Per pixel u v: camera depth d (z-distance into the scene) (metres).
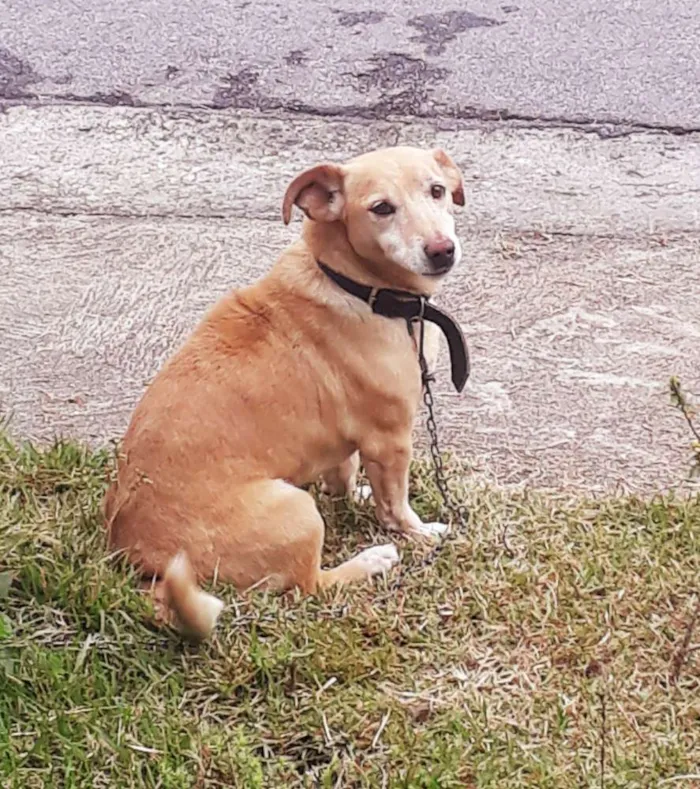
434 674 1.88
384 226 1.96
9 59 3.29
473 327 2.50
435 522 2.12
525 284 2.60
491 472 2.20
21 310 2.56
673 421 2.29
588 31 3.40
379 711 1.82
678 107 3.10
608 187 2.85
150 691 1.83
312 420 2.00
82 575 1.91
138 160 2.95
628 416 2.30
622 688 1.85
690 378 2.38
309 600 1.95
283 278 2.02
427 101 3.12
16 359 2.45
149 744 1.77
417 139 2.99
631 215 2.77
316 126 3.04
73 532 2.00
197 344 2.00
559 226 2.74
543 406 2.33
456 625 1.93
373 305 1.99
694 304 2.54
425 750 1.77
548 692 1.84
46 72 3.24
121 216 2.79
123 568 1.94
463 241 2.71
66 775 1.73
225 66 3.26
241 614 1.92
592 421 2.30
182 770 1.74
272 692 1.84
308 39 3.37
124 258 2.68
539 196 2.82
